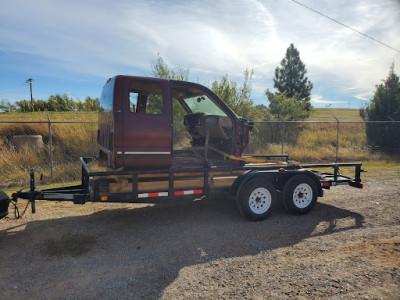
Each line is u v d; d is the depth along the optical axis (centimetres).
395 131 1612
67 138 1125
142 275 333
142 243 424
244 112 1371
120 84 447
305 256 382
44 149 1048
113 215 554
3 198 407
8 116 1471
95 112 1711
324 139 1698
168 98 476
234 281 320
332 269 346
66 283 315
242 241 432
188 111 632
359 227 494
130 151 451
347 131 1891
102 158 557
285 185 548
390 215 559
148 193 477
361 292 298
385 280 321
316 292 298
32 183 468
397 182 876
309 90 2695
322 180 600
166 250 401
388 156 1442
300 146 1552
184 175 517
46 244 417
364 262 363
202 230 478
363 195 712
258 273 337
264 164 574
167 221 523
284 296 291
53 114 1580
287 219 532
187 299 287
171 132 476
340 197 693
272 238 444
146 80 463
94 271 342
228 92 1322
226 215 557
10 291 299
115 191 457
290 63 2692
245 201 507
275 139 1641
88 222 513
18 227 483
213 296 292
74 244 418
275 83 2736
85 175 570
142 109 493
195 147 618
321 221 524
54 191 509
